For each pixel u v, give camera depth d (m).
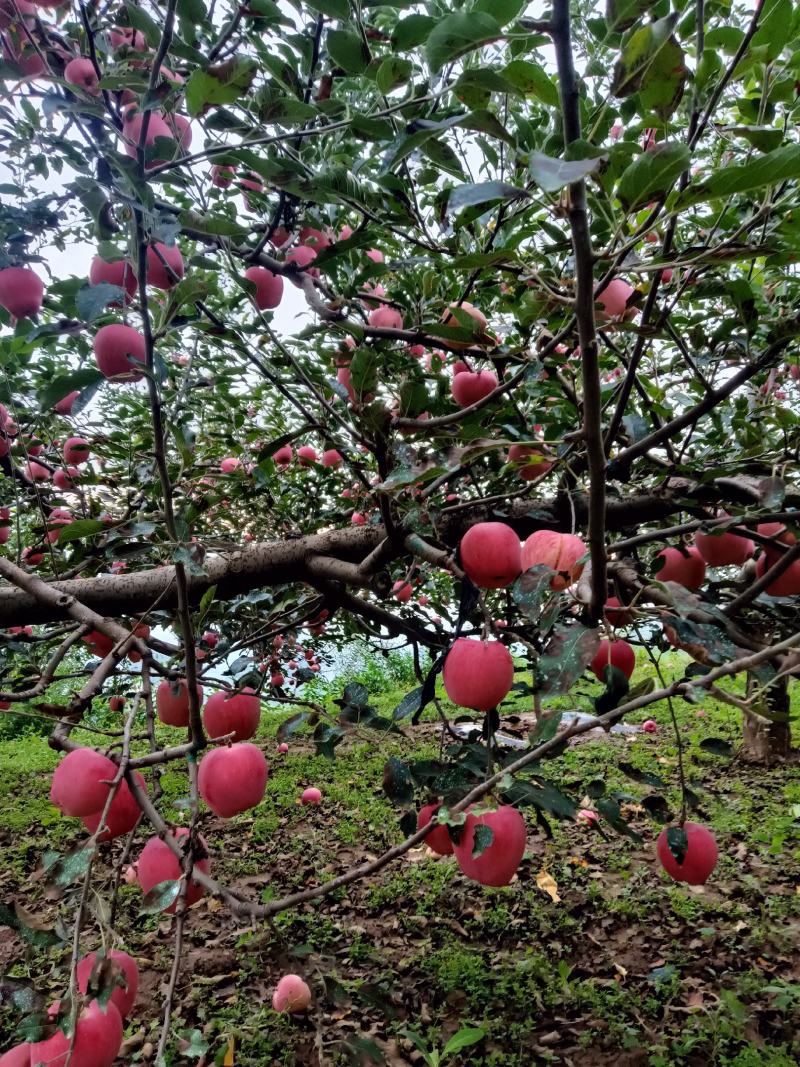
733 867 4.50
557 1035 3.18
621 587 1.41
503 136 0.89
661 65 0.84
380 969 3.68
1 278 1.64
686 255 0.92
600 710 1.28
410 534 1.64
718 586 1.80
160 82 1.15
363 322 2.36
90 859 1.01
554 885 4.20
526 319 1.47
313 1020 3.21
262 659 2.84
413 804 1.55
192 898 1.34
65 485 2.82
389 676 11.23
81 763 1.22
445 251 1.81
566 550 1.35
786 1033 3.12
